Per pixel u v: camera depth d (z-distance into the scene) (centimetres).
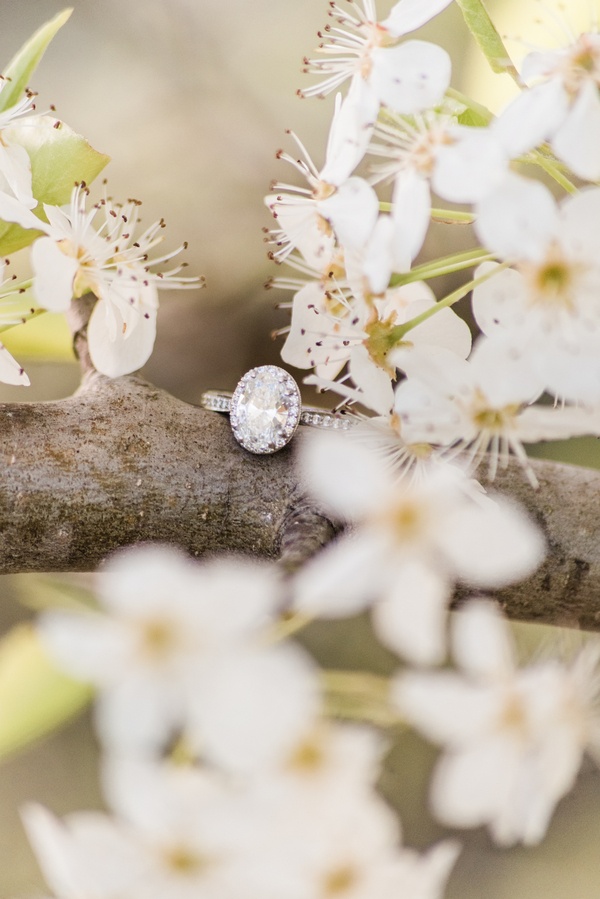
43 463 31
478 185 28
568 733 27
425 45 29
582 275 28
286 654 25
